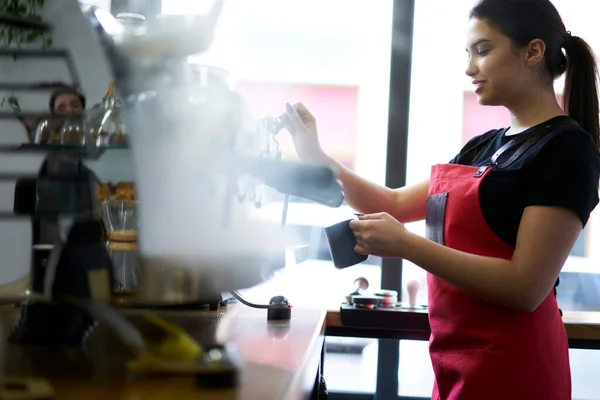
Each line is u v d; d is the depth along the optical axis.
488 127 2.98
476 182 1.60
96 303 0.82
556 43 1.64
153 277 0.86
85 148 0.91
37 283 0.91
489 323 1.56
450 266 1.49
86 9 0.96
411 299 2.27
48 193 0.90
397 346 2.86
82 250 0.86
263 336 1.14
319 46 2.99
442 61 2.93
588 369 3.17
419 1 2.91
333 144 2.99
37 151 0.90
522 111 1.65
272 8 2.97
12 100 1.38
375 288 2.96
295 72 3.00
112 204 0.94
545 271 1.46
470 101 2.96
